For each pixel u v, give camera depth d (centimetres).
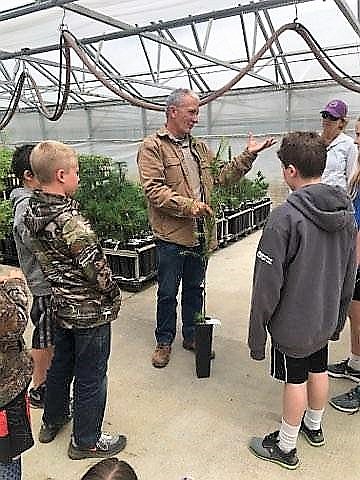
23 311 176
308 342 217
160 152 323
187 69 1014
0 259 591
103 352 232
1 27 673
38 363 279
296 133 222
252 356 232
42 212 212
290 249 208
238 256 633
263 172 1073
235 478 229
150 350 364
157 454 246
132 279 496
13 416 172
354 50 869
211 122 1130
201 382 316
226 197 664
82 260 209
